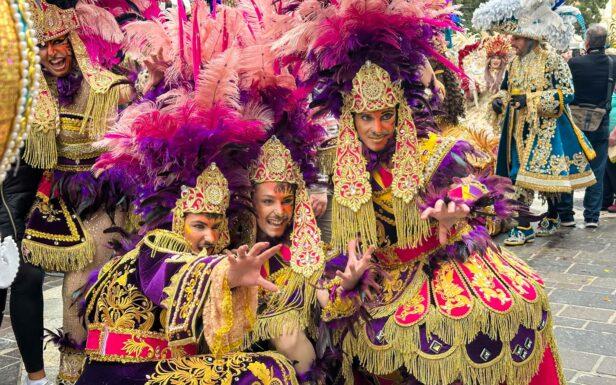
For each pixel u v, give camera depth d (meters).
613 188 7.76
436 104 2.74
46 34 3.02
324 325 2.39
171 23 2.43
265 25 2.45
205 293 1.99
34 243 3.14
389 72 2.39
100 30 3.16
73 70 3.16
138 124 2.21
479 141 3.89
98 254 3.19
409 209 2.44
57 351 3.97
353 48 2.37
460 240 2.53
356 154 2.46
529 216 2.53
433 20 2.38
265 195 2.41
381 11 2.34
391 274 2.62
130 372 2.15
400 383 2.67
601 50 6.86
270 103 2.45
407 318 2.46
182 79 2.37
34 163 3.06
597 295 4.86
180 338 2.03
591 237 6.57
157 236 2.23
